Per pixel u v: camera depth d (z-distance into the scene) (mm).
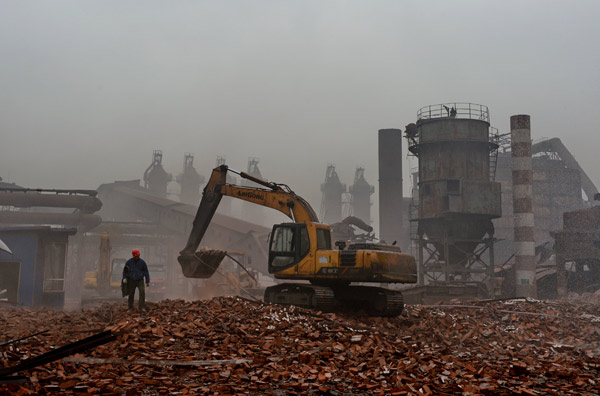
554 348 14500
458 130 44312
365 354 11281
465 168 44219
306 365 9891
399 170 75125
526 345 15766
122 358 10172
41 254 25938
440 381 9008
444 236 43719
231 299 17516
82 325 13867
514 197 47906
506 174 83438
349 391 8531
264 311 15922
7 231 26641
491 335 17078
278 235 19797
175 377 9188
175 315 14469
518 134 48188
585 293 41500
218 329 13141
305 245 19203
